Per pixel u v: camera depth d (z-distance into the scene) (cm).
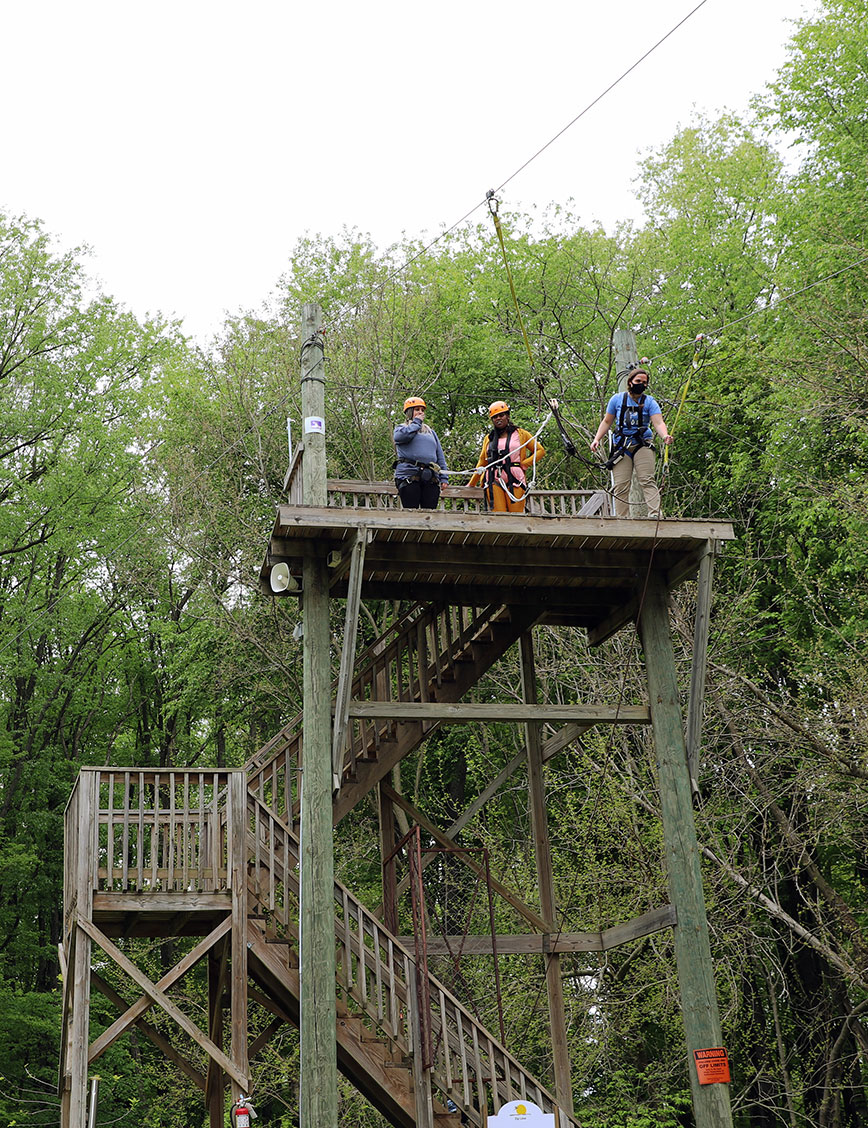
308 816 1119
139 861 1280
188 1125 2522
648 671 1260
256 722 2838
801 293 2042
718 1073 1113
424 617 1375
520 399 2683
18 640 2962
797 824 2012
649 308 2661
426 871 2512
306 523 1126
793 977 2248
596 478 2344
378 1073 1209
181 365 2903
